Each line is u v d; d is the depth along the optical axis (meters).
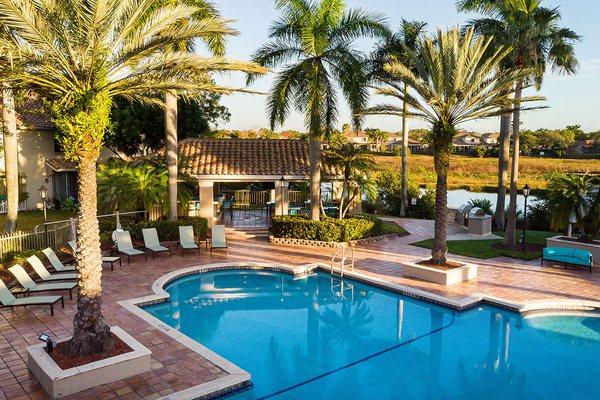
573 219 17.66
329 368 9.65
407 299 13.96
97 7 7.48
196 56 8.95
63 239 17.36
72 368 7.60
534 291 13.80
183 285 15.13
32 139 29.81
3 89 8.59
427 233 23.66
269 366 9.62
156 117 31.22
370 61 27.56
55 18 7.71
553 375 9.41
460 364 9.93
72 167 29.83
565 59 21.33
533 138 101.19
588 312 12.75
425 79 15.48
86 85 8.20
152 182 20.20
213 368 8.47
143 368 8.23
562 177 18.58
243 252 18.81
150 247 17.31
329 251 19.17
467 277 15.01
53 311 11.23
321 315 12.81
